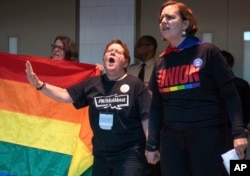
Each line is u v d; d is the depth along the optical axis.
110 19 4.33
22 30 4.55
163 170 2.29
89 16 4.38
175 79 2.21
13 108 3.17
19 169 3.07
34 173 3.04
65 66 3.17
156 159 2.44
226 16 4.09
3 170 3.09
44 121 3.13
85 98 2.75
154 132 2.41
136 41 4.26
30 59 3.19
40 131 3.12
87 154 2.99
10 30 4.58
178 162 2.23
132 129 2.60
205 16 4.13
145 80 3.75
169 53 2.29
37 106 3.16
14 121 3.15
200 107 2.15
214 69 2.15
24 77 3.19
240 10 4.06
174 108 2.21
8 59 3.21
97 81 2.73
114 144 2.58
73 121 3.10
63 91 2.74
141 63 3.87
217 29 4.11
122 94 2.62
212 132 2.13
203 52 2.17
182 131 2.19
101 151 2.62
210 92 2.17
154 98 2.41
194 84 2.15
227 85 2.15
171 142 2.25
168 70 2.26
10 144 3.12
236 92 2.17
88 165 2.97
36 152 3.08
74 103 2.75
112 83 2.68
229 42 4.09
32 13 4.53
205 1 4.13
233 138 2.13
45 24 4.50
